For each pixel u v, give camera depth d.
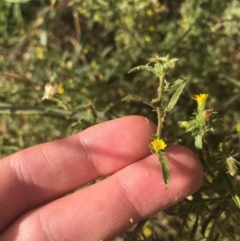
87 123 0.11
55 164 0.10
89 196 0.10
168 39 0.13
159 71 0.09
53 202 0.10
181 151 0.10
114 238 0.10
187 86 0.13
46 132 0.14
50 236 0.10
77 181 0.11
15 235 0.10
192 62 0.13
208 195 0.11
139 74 0.14
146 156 0.10
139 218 0.10
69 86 0.13
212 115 0.09
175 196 0.10
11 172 0.10
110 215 0.10
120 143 0.10
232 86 0.13
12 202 0.10
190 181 0.10
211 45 0.13
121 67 0.14
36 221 0.10
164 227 0.13
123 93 0.14
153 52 0.13
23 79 0.13
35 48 0.15
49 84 0.12
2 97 0.14
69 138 0.10
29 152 0.11
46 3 0.16
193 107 0.13
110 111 0.13
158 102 0.09
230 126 0.13
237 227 0.11
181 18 0.15
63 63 0.14
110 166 0.10
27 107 0.12
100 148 0.10
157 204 0.10
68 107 0.12
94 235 0.10
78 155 0.10
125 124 0.10
